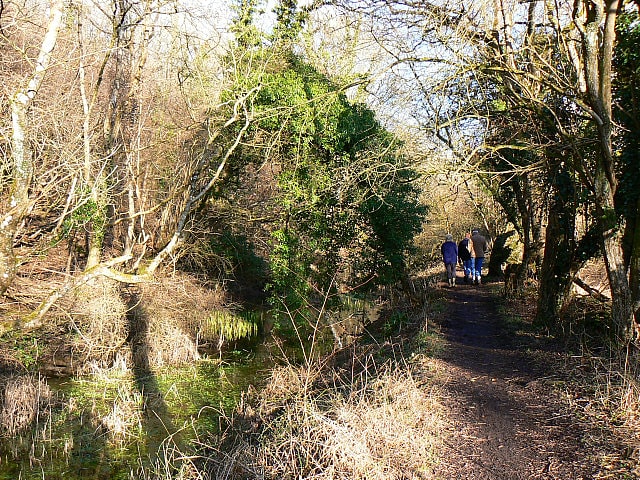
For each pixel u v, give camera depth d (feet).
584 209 32.27
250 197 56.44
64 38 37.83
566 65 29.63
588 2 25.57
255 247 66.80
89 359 42.16
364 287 50.39
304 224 46.39
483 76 30.81
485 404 21.85
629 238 28.96
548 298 34.50
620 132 28.78
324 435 19.29
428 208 55.06
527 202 48.67
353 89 47.19
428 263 89.51
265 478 18.61
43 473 24.48
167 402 33.86
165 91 49.60
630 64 28.09
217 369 41.86
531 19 29.68
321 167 44.32
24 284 39.60
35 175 26.20
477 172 30.19
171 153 51.21
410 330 40.06
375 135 44.88
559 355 27.12
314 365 32.99
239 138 40.09
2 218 18.53
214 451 23.91
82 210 33.01
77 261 47.88
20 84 19.62
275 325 49.39
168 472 21.66
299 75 45.50
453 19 30.17
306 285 45.34
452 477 16.03
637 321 26.16
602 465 15.65
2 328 20.72
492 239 86.69
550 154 29.37
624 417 18.44
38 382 34.12
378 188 38.27
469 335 36.24
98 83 38.34
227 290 59.11
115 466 25.12
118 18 42.39
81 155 35.42
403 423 19.51
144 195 51.44
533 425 19.35
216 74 47.91
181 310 48.83
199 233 54.75
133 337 45.37
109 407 33.01
